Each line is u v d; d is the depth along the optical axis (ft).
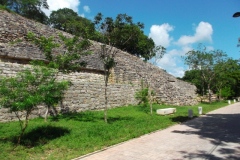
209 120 52.70
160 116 57.00
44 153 24.50
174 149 26.86
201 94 148.97
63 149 25.86
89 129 35.73
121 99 71.72
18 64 46.37
